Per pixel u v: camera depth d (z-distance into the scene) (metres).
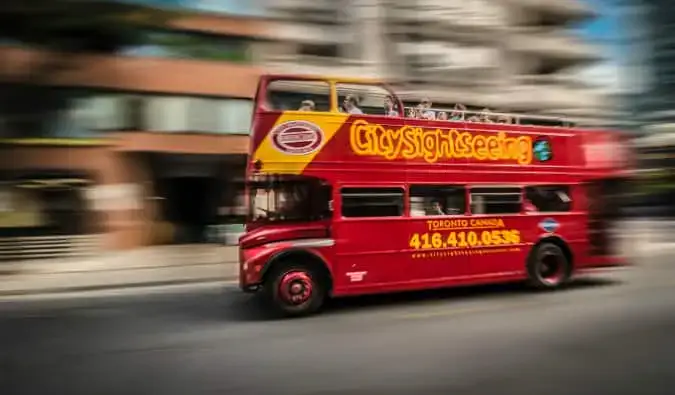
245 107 22.00
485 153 10.37
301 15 23.06
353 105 9.78
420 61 25.36
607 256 11.42
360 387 5.27
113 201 19.86
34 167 18.64
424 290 11.04
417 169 9.75
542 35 30.44
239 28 21.81
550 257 10.87
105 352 6.73
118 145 19.84
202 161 21.38
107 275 14.24
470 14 26.91
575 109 30.69
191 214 21.62
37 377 5.74
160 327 8.16
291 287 8.82
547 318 8.21
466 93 26.58
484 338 7.06
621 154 11.73
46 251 17.91
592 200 11.36
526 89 28.95
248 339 7.30
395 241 9.51
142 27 17.97
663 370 5.70
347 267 9.17
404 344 6.84
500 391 5.10
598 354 6.28
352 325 8.05
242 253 8.97
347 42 23.92
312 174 9.02
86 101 19.33
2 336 7.65
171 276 14.02
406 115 10.16
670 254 17.06
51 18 15.74
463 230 10.07
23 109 18.45
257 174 8.94
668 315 8.31
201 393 5.20
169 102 20.72
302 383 5.42
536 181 10.80
